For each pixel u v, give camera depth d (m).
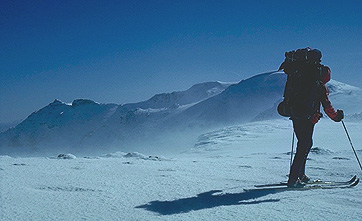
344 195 4.11
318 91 4.72
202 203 3.69
